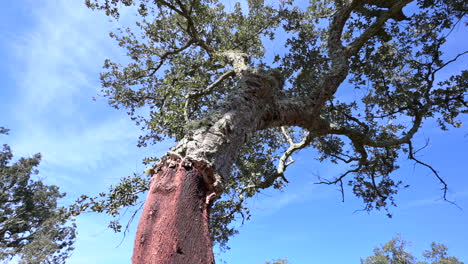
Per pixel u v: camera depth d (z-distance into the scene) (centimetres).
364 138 709
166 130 547
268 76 465
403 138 736
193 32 887
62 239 2436
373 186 930
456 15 714
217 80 752
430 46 751
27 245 2103
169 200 253
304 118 528
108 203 475
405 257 3025
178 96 614
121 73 916
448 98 746
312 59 768
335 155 902
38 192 2567
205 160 292
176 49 958
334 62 583
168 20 960
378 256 3159
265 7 945
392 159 906
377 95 825
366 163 820
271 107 463
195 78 669
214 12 960
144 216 246
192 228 241
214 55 768
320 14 895
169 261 214
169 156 296
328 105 819
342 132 679
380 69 807
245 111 400
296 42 777
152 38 947
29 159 2633
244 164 791
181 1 888
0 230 2388
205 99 795
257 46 1012
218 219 856
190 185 269
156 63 930
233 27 984
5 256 2059
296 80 779
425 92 750
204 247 238
